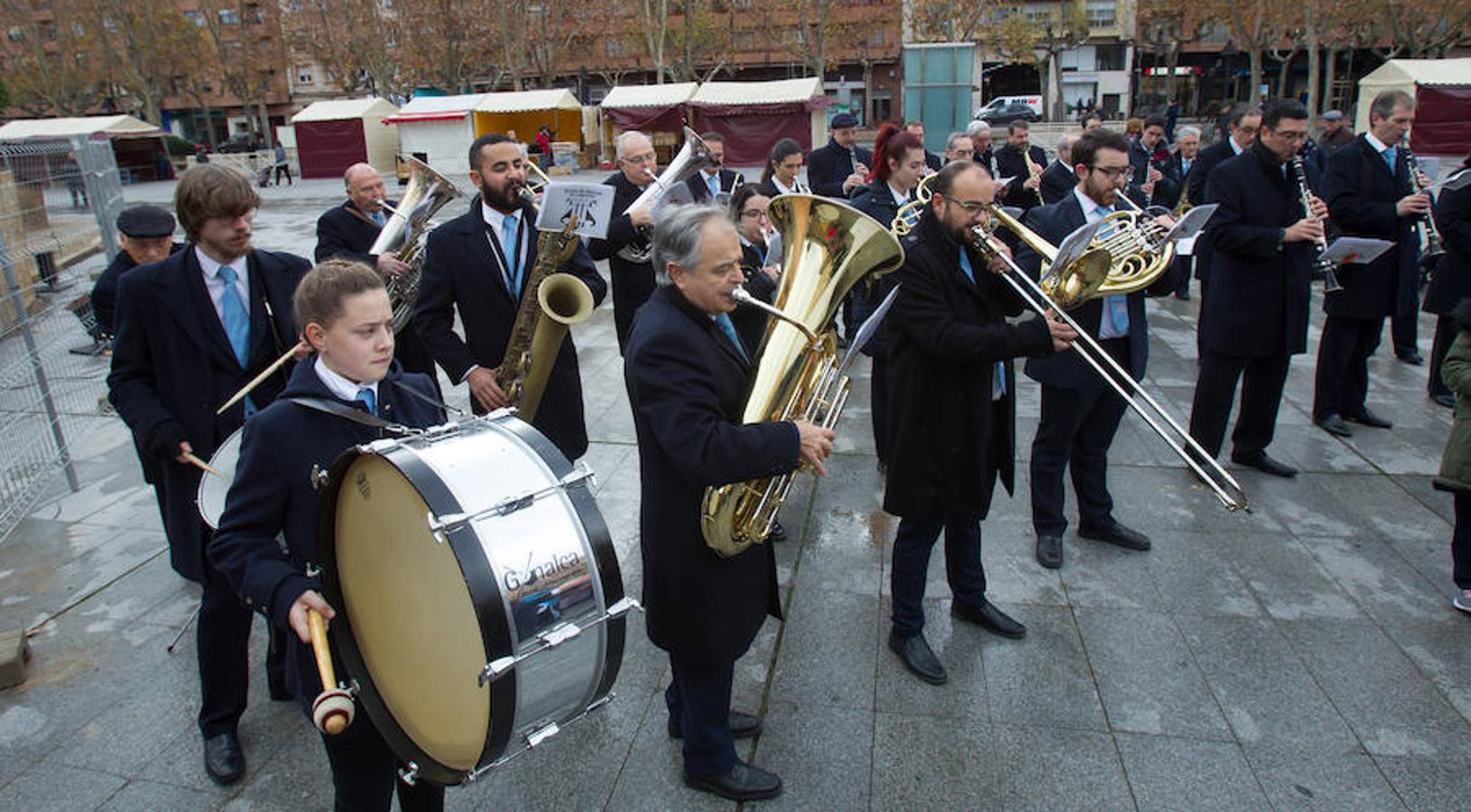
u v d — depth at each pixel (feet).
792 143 21.18
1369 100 73.20
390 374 7.29
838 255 8.04
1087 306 12.26
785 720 9.89
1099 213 12.53
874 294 14.60
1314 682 10.25
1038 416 19.11
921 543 10.43
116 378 9.50
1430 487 15.21
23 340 16.71
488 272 12.48
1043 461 12.90
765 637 11.43
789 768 9.18
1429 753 9.11
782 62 147.95
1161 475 16.03
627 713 10.12
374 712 6.54
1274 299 14.71
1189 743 9.34
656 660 11.07
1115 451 17.20
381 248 14.37
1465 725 9.50
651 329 7.41
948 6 115.96
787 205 8.11
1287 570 12.71
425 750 6.22
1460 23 94.38
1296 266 14.66
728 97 90.74
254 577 6.18
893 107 155.43
